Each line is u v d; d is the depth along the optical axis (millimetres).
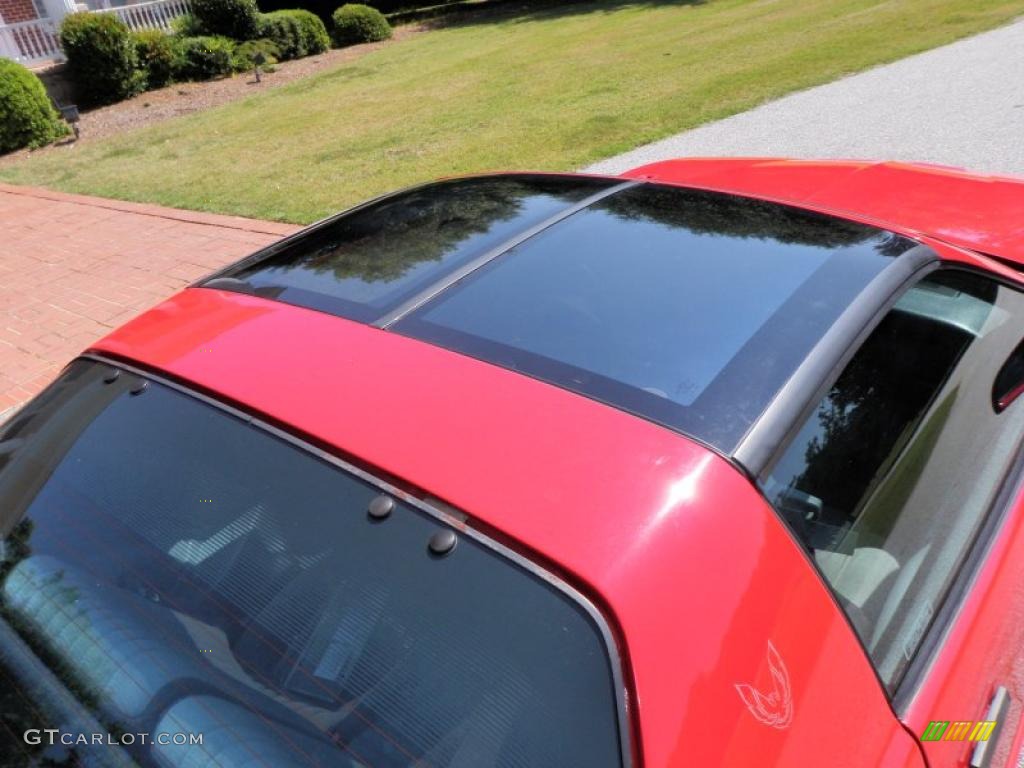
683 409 1276
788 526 1196
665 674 993
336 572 1176
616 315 1526
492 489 1148
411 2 26953
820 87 8750
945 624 1444
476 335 1490
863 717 1140
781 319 1494
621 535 1072
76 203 8750
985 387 1808
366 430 1287
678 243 1807
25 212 8617
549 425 1243
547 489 1137
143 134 12859
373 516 1186
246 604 1223
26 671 1293
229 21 18203
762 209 2014
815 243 1786
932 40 10203
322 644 1145
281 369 1471
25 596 1371
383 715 1068
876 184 2783
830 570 1248
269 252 2098
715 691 1003
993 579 1582
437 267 1769
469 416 1277
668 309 1538
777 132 7309
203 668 1201
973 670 1423
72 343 5078
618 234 1867
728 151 6941
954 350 1744
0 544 1457
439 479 1179
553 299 1598
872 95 8055
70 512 1441
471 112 10656
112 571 1342
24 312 5668
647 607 1024
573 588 1039
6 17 19109
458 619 1078
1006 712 1478
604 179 2355
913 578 1438
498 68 14164
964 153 5977
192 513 1335
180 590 1278
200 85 16953
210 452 1381
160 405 1506
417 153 8766
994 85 7613
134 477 1427
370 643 1113
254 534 1265
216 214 7477
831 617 1166
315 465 1277
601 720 977
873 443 1449
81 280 6180
